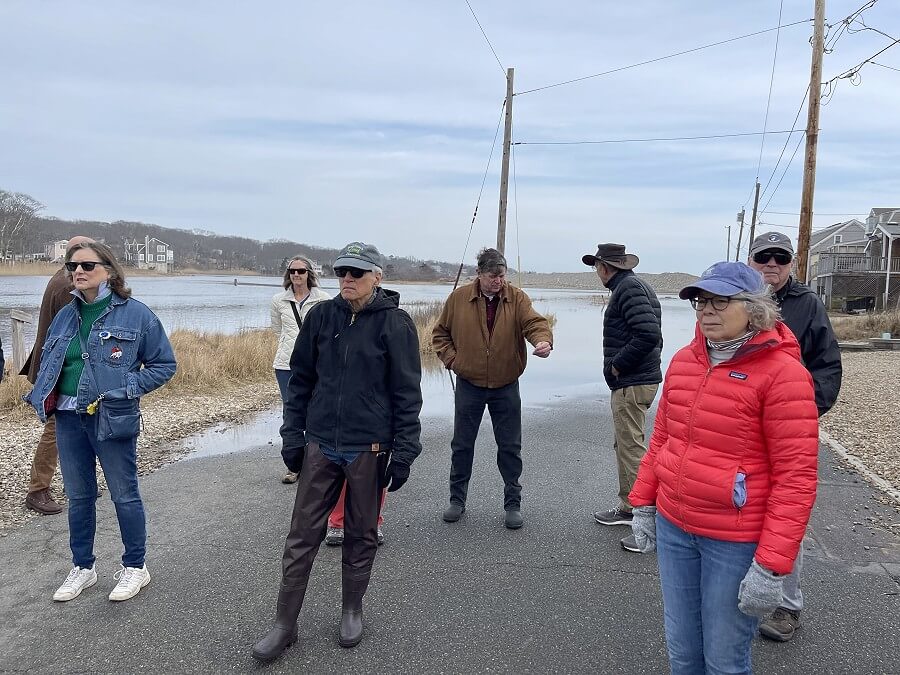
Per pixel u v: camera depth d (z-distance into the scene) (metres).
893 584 3.79
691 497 2.35
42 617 3.32
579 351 18.73
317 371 3.29
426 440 7.35
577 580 3.82
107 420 3.36
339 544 4.31
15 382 8.12
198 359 10.62
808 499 2.14
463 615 3.41
